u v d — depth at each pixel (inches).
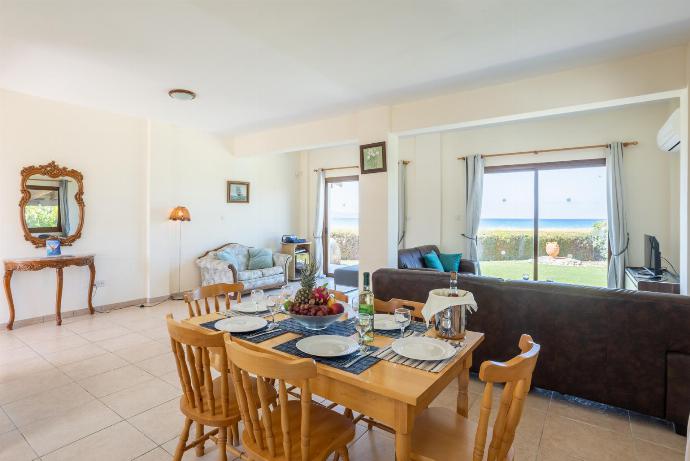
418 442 59.0
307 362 51.0
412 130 174.4
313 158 326.0
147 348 143.7
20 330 164.6
